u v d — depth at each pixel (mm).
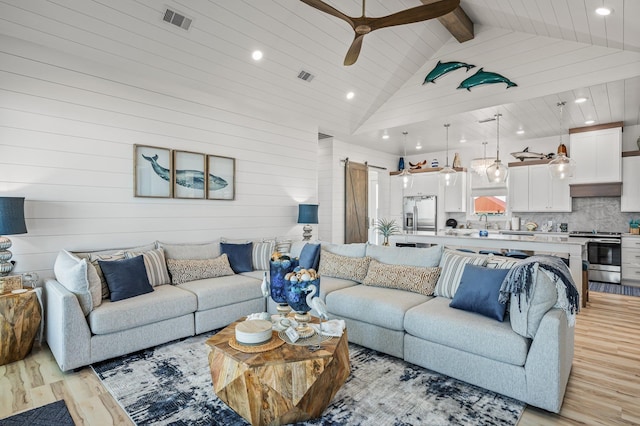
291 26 3861
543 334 2102
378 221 8047
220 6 3369
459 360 2441
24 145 3113
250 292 3713
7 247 2879
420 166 8305
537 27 3945
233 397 1947
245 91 4566
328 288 3420
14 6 2818
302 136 5703
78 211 3422
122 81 3703
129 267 3168
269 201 5227
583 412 2123
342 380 2156
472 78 4742
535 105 4621
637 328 3605
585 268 4430
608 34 3428
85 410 2123
